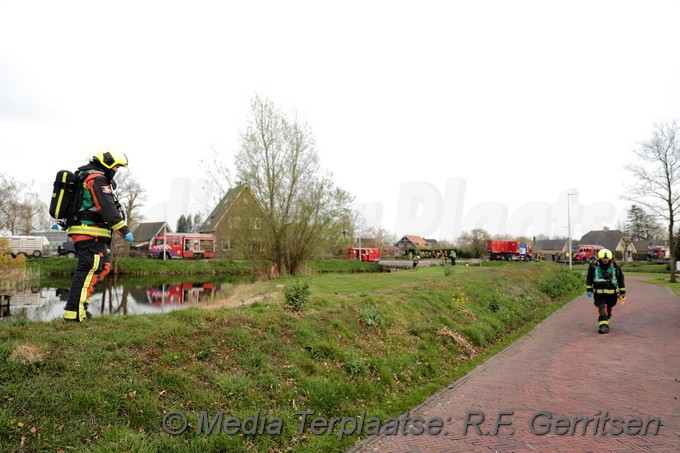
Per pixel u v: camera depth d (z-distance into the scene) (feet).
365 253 201.77
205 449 14.32
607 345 32.45
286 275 91.15
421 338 31.07
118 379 15.25
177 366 17.30
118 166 19.22
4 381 13.64
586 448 15.84
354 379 22.13
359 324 28.76
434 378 25.86
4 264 92.48
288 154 92.22
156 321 19.63
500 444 16.49
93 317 19.48
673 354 29.09
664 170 95.81
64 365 14.94
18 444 12.02
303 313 26.73
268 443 15.64
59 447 12.42
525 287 65.16
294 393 19.02
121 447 13.02
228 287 92.73
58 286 102.06
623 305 54.44
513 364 28.50
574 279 85.51
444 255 163.63
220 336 20.29
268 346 21.24
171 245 166.81
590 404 20.26
